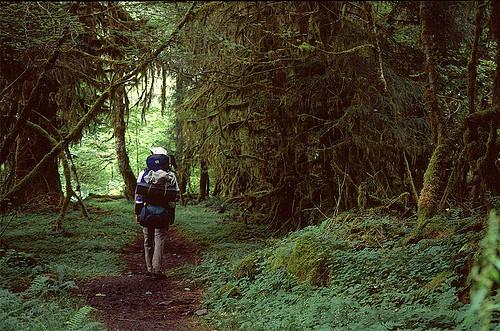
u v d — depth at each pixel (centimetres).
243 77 1383
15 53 1112
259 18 1368
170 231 1728
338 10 1336
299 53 1327
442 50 1415
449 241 721
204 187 2595
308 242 866
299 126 1374
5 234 1387
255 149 1538
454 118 1431
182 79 1566
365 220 984
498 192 930
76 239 1406
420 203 920
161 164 1020
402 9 1393
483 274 152
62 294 798
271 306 725
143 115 1608
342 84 1261
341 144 1262
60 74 1357
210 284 952
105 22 1348
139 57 1179
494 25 949
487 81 1466
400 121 1258
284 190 1484
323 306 608
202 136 1644
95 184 3378
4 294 650
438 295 562
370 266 748
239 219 1795
